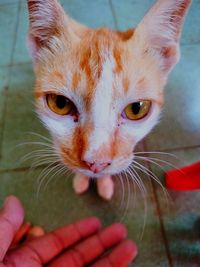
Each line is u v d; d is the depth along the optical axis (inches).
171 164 6.7
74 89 4.0
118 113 4.1
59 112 4.3
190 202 6.6
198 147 7.3
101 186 6.6
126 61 4.0
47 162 7.0
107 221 6.4
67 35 4.2
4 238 3.7
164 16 4.2
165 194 6.6
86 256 4.8
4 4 10.9
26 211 6.6
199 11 10.0
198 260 5.9
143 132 4.5
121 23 10.0
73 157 4.3
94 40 4.2
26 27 10.1
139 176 6.4
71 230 4.8
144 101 4.2
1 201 6.7
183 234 6.2
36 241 4.6
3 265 3.7
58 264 4.6
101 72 3.9
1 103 8.3
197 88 8.4
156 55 4.4
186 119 7.8
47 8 4.2
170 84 8.4
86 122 4.1
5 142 7.6
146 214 6.5
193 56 9.0
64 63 4.1
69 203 6.7
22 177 7.0
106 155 4.0
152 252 6.0
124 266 4.5
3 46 9.6
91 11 10.5
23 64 9.1
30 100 8.3
